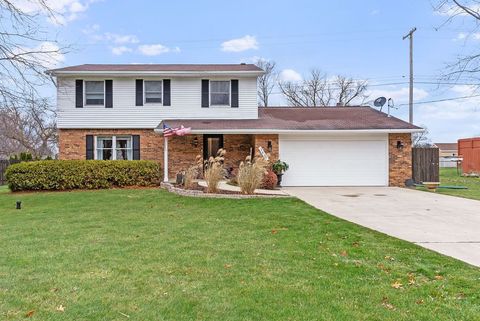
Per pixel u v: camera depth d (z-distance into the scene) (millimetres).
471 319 3416
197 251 5719
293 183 16422
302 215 8875
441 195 13016
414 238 6539
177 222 8141
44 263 5066
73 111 17922
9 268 4840
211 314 3512
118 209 9969
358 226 7543
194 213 9312
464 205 10555
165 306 3686
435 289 4129
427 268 4844
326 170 16453
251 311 3576
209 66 19578
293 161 16422
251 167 12664
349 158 16484
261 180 12883
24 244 6152
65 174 14602
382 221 8164
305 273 4684
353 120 17469
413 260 5203
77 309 3607
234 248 5910
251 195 12008
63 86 15195
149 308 3639
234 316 3471
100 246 6012
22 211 9852
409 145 16453
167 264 5055
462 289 4129
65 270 4773
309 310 3598
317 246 6035
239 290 4109
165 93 18297
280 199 11617
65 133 17953
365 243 6195
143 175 15484
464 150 27906
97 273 4664
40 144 29000
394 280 4430
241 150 18156
